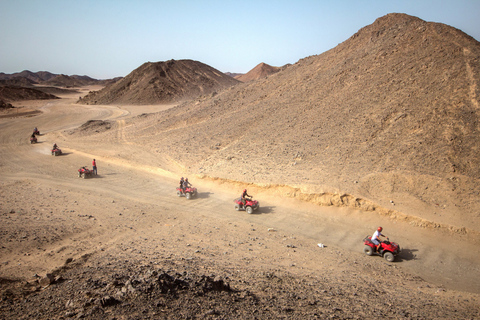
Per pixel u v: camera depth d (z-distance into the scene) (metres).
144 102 115.31
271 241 17.03
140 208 22.45
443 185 19.80
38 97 139.75
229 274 11.88
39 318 7.77
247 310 8.51
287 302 9.43
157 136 46.12
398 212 18.78
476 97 24.36
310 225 19.44
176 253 14.50
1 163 36.62
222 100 52.81
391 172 21.86
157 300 8.50
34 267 12.73
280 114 37.66
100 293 9.16
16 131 61.19
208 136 39.44
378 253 15.48
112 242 16.25
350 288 11.38
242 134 36.66
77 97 160.62
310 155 27.27
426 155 22.20
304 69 47.66
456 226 17.06
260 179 25.33
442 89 26.58
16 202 22.53
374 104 29.62
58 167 35.06
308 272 13.09
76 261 13.20
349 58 40.44
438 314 9.22
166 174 31.61
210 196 25.16
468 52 28.80
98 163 36.56
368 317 8.61
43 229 17.34
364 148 25.34
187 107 58.59
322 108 34.03
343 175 23.08
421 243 16.69
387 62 34.38
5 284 10.41
